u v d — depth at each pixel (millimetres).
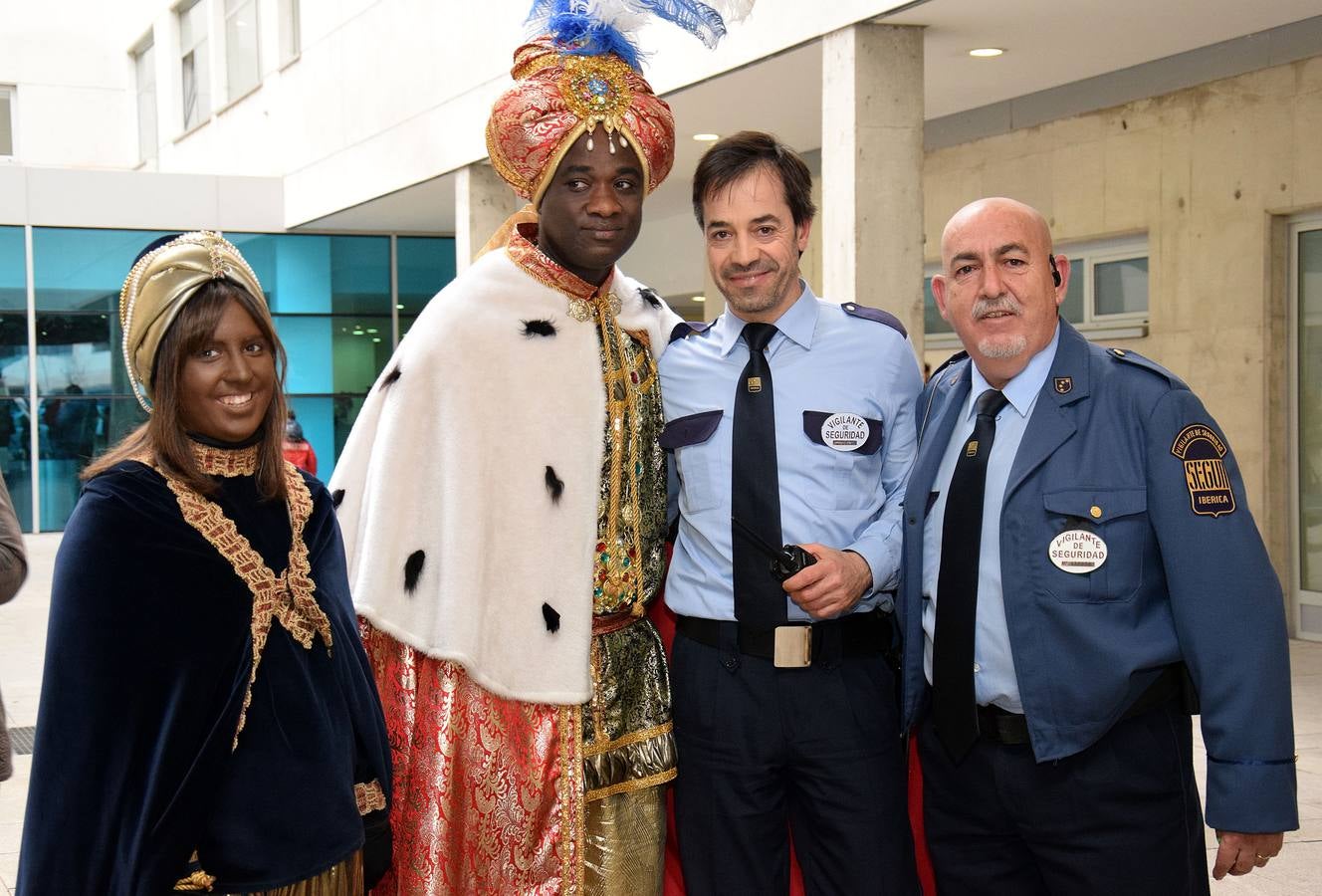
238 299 2014
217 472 2047
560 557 2580
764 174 2588
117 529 1934
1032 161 8383
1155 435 2223
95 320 15742
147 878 1884
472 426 2533
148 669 1921
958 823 2473
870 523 2654
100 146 24344
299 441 10062
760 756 2572
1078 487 2252
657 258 13180
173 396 1994
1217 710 2176
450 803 2562
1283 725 2156
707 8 2684
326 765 2035
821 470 2611
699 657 2641
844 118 6520
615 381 2684
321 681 2078
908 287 6590
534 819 2590
